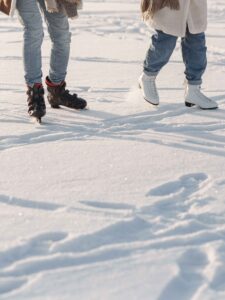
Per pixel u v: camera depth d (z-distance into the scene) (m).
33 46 4.37
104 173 3.33
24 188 3.07
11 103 4.98
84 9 14.54
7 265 2.25
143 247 2.41
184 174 3.33
